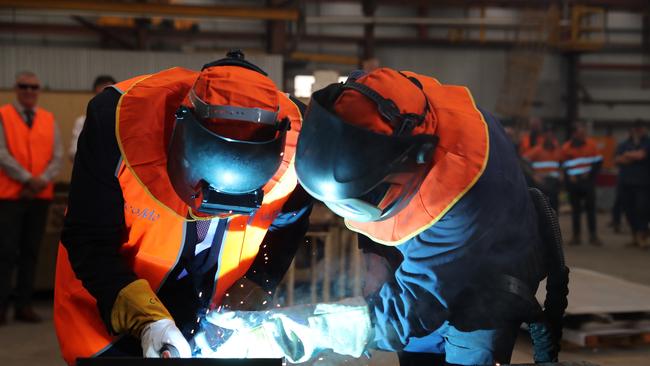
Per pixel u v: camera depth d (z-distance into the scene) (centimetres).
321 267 520
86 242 186
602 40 1672
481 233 171
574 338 456
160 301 200
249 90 168
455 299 176
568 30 1719
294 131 194
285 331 201
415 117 162
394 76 168
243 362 151
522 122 1545
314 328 201
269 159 167
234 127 164
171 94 183
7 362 414
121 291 184
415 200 172
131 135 177
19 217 505
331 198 162
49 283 582
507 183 176
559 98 1805
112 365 148
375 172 158
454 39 1697
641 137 983
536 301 185
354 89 164
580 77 1838
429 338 206
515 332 186
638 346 471
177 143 170
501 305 175
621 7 1791
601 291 521
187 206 181
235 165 163
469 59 1722
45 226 523
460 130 174
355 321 201
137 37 1273
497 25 1716
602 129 1836
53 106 635
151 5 866
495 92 1731
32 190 502
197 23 1370
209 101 166
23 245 514
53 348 445
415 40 1691
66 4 855
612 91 1841
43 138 511
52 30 1428
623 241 1059
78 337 196
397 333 192
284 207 207
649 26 1831
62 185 611
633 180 979
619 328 464
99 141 179
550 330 212
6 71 1012
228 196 169
